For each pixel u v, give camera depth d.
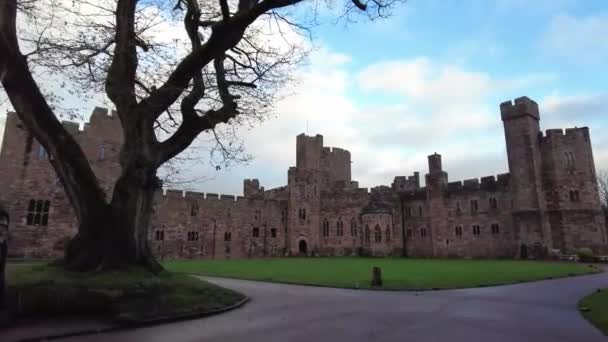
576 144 44.16
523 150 45.75
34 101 11.73
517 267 28.45
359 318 10.05
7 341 7.57
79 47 12.37
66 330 8.46
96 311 9.91
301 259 45.81
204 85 15.07
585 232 41.66
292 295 14.43
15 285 9.87
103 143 38.72
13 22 11.57
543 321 9.64
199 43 14.95
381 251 56.00
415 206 57.00
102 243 12.73
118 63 13.52
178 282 12.83
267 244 56.84
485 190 49.88
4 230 8.89
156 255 48.50
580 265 30.94
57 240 35.34
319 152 61.41
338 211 59.34
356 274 22.83
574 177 43.41
